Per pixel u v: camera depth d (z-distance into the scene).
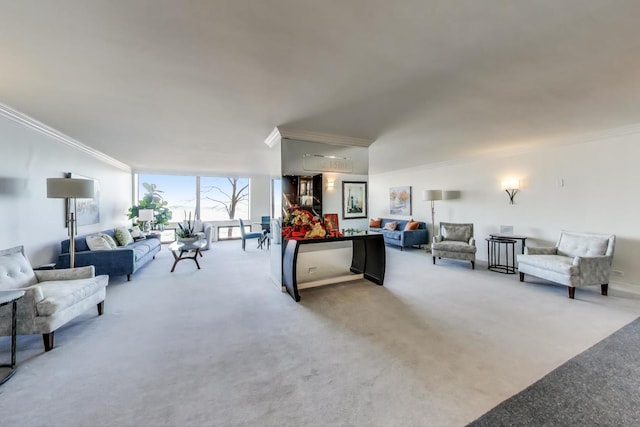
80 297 2.52
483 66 2.00
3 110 2.76
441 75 2.13
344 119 3.16
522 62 1.94
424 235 6.82
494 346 2.20
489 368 1.91
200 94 2.46
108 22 1.48
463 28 1.56
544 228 4.50
